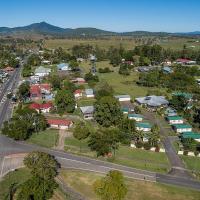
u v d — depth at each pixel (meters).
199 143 117.50
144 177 95.25
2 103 172.50
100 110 136.25
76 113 152.62
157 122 142.50
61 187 88.12
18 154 109.75
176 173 98.56
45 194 81.31
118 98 173.62
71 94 157.75
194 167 102.44
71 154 110.81
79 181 91.94
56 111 153.38
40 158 91.81
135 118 142.75
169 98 175.75
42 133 129.25
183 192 87.50
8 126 128.38
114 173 78.81
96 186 79.69
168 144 120.12
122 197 76.81
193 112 152.50
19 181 90.62
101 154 109.06
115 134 117.06
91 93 181.25
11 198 82.12
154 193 86.38
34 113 134.62
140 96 183.12
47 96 179.38
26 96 176.62
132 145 116.56
